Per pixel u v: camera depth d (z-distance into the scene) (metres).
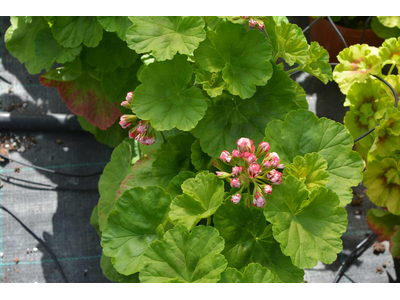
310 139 0.84
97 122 1.19
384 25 1.19
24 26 1.14
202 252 0.79
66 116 1.31
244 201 0.83
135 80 1.11
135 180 0.93
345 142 0.84
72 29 1.04
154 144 0.97
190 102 0.85
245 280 0.79
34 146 1.31
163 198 0.83
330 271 1.19
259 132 0.87
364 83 1.05
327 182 0.82
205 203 0.83
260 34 0.86
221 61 0.87
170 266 0.79
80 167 1.30
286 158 0.84
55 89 1.38
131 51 1.09
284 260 0.82
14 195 1.26
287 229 0.80
